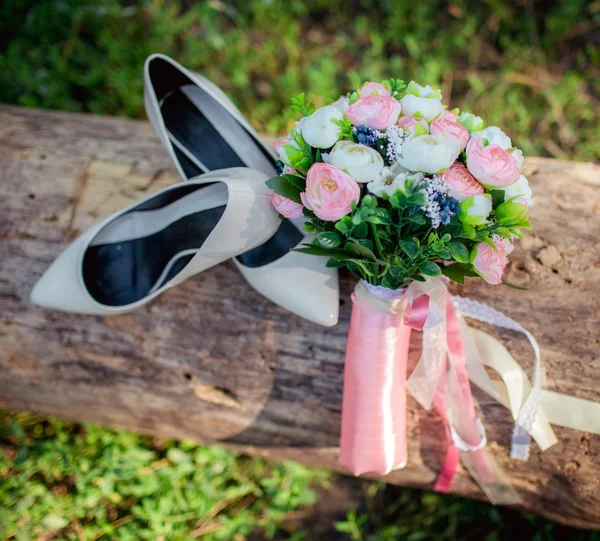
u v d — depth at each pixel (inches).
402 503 77.4
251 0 109.7
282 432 63.0
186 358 61.8
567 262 59.7
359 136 44.8
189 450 75.1
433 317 51.9
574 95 97.7
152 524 69.4
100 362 63.1
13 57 99.0
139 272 63.9
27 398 67.7
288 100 97.8
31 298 59.6
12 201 65.9
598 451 56.7
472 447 57.9
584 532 68.7
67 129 71.2
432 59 101.5
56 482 74.9
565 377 57.4
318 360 60.1
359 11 110.0
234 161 64.6
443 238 43.9
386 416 55.6
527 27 104.3
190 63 102.3
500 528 74.4
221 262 62.3
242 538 75.4
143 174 67.4
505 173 42.0
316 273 57.3
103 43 102.8
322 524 76.7
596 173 65.2
